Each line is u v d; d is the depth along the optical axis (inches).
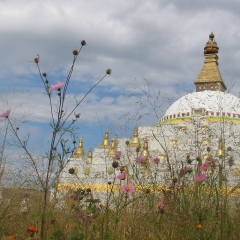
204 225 266.1
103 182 729.6
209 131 461.7
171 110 1576.0
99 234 261.1
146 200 323.3
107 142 1117.1
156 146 1141.1
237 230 269.0
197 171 316.2
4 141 339.9
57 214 300.2
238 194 311.3
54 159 248.2
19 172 331.3
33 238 251.3
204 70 1919.3
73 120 240.4
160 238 269.7
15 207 335.3
